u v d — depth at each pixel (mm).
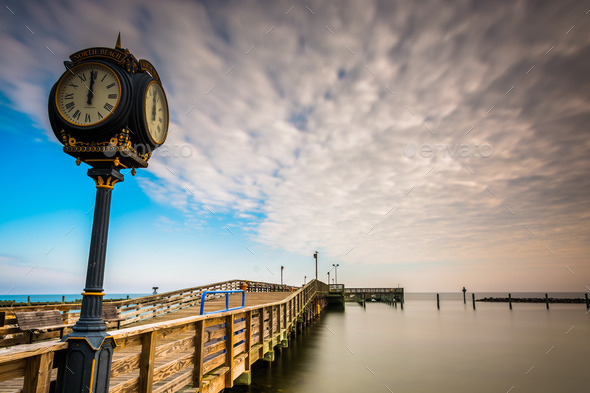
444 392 9664
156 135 4410
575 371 12180
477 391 9852
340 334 20984
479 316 35812
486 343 18031
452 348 16406
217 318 6738
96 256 3598
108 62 3969
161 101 4590
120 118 3750
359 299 59312
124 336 3664
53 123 3846
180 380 5238
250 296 22891
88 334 3301
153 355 4328
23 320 7555
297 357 13711
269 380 10148
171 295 15766
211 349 6441
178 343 5113
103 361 3389
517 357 14453
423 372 11727
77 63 3891
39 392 2895
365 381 10461
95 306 3488
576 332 22641
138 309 13133
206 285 19984
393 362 13164
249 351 9008
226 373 7172
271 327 12297
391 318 32938
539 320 31391
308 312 26625
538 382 10883
